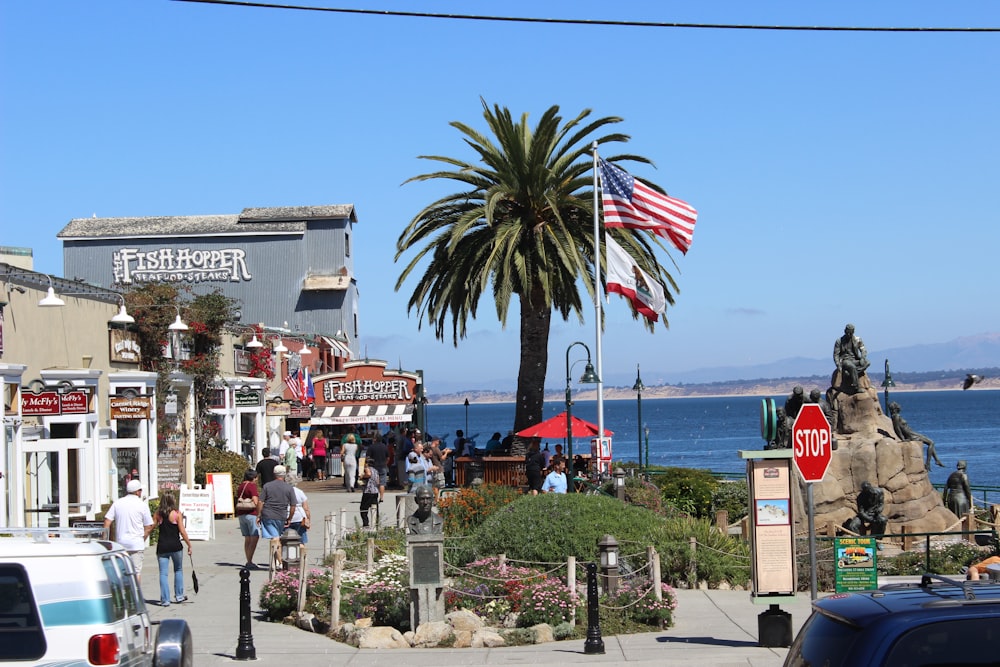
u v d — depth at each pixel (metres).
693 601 20.00
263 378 43.94
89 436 26.38
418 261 36.69
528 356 37.94
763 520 15.09
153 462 29.64
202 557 24.50
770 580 15.04
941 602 7.15
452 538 22.16
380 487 31.88
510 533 19.75
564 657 14.90
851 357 31.42
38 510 23.00
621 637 16.58
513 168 35.91
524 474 36.88
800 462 14.65
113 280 65.19
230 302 37.41
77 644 8.45
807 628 7.67
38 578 8.51
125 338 29.83
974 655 6.77
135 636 9.43
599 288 31.12
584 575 19.20
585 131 36.25
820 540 22.98
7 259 31.61
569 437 33.41
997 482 66.75
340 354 62.12
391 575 18.27
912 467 30.31
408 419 47.47
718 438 157.75
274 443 47.19
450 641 16.03
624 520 20.84
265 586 18.70
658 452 121.31
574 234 35.69
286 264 64.69
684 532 22.42
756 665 13.60
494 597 17.77
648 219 29.42
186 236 65.12
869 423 30.97
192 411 34.53
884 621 6.98
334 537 24.31
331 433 55.00
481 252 35.53
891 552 26.48
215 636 16.69
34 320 24.83
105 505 27.11
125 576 9.63
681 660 14.16
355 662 14.72
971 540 28.39
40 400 23.61
